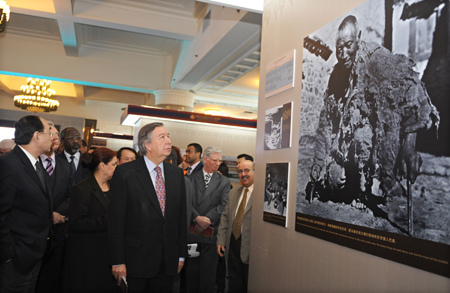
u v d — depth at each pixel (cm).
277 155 273
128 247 254
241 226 334
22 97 1477
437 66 148
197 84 1189
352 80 197
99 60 1238
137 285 252
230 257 340
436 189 145
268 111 289
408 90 161
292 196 248
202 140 887
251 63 991
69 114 1980
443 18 148
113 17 899
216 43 798
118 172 263
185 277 412
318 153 221
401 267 161
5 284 260
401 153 163
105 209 298
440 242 142
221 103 1572
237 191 360
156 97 1303
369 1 189
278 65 280
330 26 220
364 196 182
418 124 155
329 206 207
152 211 260
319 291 213
